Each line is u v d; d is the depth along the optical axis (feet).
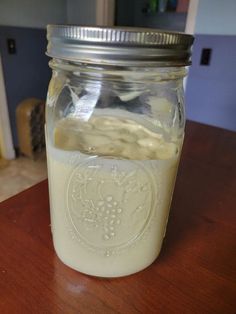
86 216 1.19
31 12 6.02
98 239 1.23
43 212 1.70
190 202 1.91
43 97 7.05
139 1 8.00
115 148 1.18
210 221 1.73
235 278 1.33
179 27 7.72
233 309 1.18
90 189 1.14
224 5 4.66
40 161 6.42
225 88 5.11
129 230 1.22
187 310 1.17
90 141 1.21
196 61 5.23
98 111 1.29
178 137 1.26
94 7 6.25
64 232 1.26
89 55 0.92
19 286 1.23
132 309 1.17
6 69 5.98
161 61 0.93
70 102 1.23
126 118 1.34
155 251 1.36
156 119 1.31
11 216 1.65
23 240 1.48
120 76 1.00
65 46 0.96
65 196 1.19
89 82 1.09
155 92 1.18
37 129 6.29
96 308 1.16
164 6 7.32
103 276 1.30
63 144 1.18
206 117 5.50
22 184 5.56
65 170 1.15
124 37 0.88
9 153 6.44
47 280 1.27
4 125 6.21
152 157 1.14
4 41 5.75
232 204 1.91
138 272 1.34
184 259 1.42
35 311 1.14
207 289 1.27
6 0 5.50
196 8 4.91
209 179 2.21
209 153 2.66
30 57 6.36
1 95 5.98
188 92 5.52
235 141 2.96
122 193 1.14
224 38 4.83
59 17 6.63
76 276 1.30
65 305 1.17
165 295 1.23
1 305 1.15
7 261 1.35
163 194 1.22
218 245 1.54
